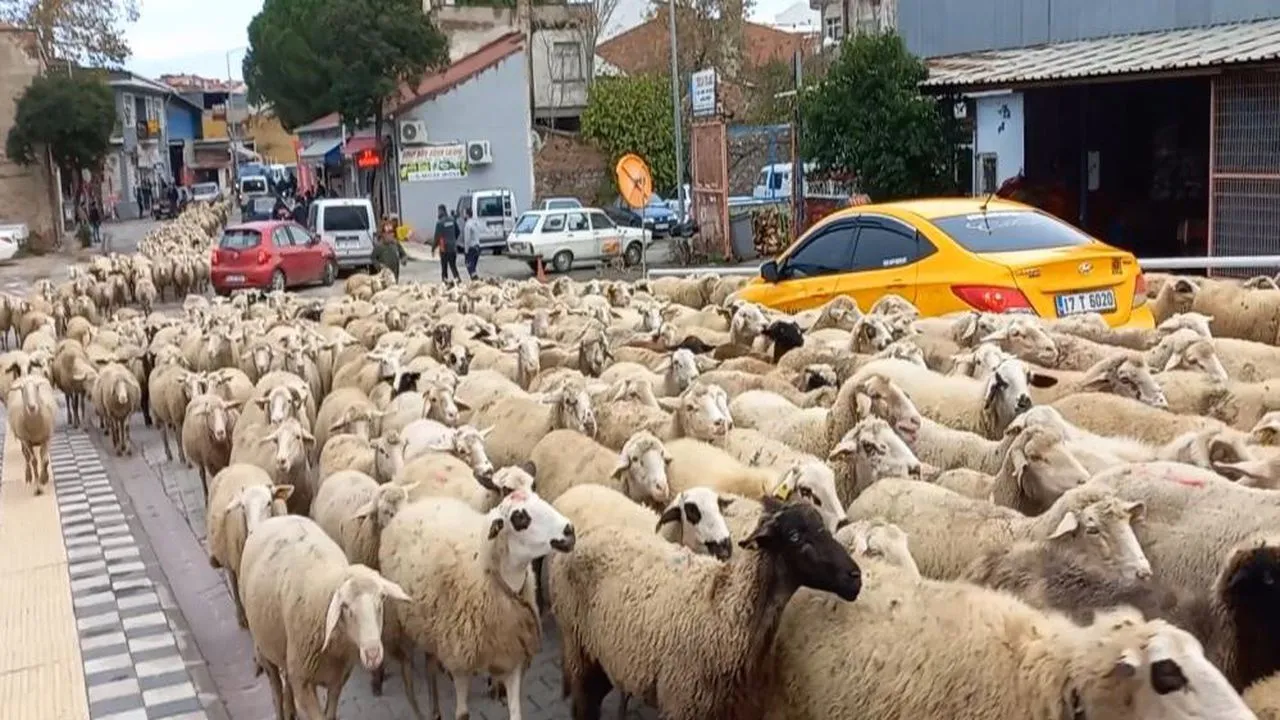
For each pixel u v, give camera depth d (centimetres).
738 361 1209
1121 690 451
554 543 702
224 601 1017
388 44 4856
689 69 5797
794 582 588
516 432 1052
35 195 5616
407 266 4172
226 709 814
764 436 930
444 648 728
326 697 809
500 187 5006
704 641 616
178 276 3559
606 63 6756
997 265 1255
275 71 5984
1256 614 551
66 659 895
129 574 1087
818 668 584
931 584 585
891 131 2720
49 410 1415
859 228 1438
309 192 6506
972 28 3052
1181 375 986
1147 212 2609
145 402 1806
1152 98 2617
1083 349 1095
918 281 1326
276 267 3497
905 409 872
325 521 907
